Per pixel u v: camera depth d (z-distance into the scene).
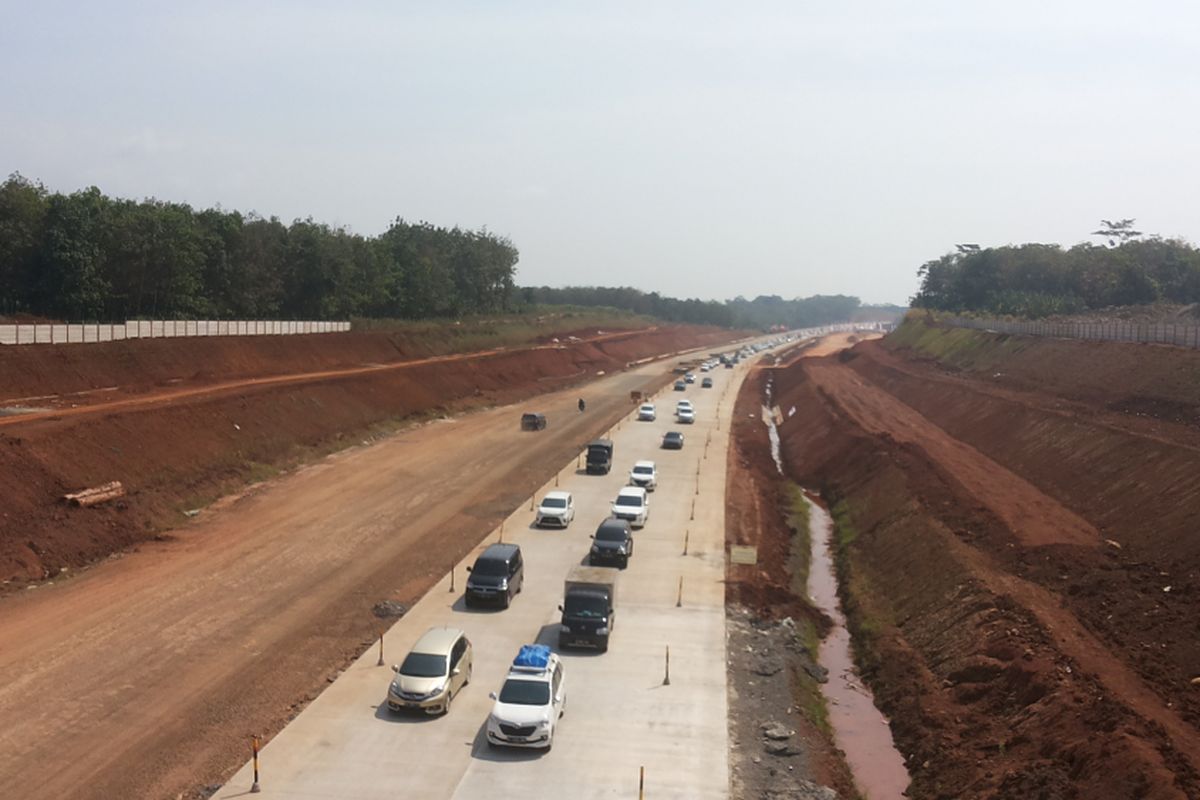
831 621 38.53
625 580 39.84
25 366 60.31
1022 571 35.91
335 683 28.22
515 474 61.00
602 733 25.73
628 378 137.12
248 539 43.38
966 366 106.81
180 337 78.19
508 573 35.91
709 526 49.75
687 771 23.86
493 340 141.88
